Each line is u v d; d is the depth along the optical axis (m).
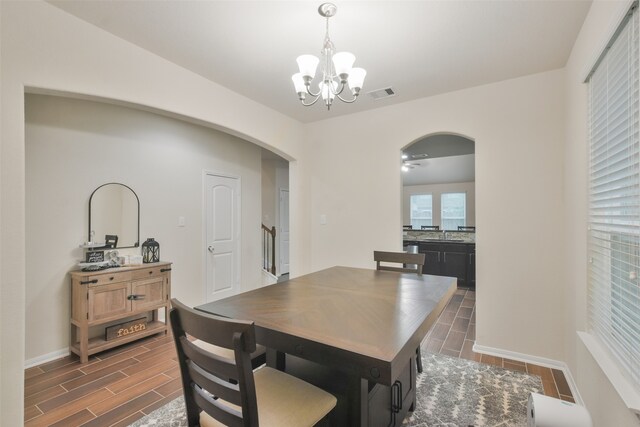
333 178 3.90
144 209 3.54
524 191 2.78
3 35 1.67
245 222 4.91
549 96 2.69
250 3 1.84
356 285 2.10
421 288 2.01
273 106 3.51
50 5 1.85
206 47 2.32
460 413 2.01
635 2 1.29
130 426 1.91
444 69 2.66
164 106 2.47
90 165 3.08
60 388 2.33
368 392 1.46
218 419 1.08
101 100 2.17
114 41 2.16
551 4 1.84
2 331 1.64
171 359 2.80
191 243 4.07
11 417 1.66
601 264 1.80
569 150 2.43
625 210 1.49
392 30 2.10
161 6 1.86
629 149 1.42
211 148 4.35
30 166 2.69
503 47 2.31
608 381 1.55
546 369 2.60
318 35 2.16
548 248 2.69
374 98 3.29
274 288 2.02
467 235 6.45
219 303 1.67
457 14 1.93
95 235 3.10
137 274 3.11
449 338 3.29
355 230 3.75
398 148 3.44
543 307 2.70
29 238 2.68
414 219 9.33
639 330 1.31
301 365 1.55
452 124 3.11
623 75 1.46
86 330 2.75
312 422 1.20
